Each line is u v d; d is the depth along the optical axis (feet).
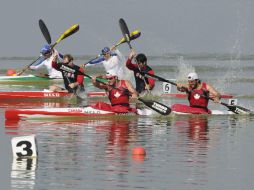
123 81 262.88
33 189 163.94
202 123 252.42
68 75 320.91
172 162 188.65
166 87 335.47
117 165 184.85
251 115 273.54
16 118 257.14
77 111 259.19
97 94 330.95
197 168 182.70
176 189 164.55
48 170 179.32
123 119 259.60
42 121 252.83
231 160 191.52
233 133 232.32
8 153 198.59
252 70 472.03
